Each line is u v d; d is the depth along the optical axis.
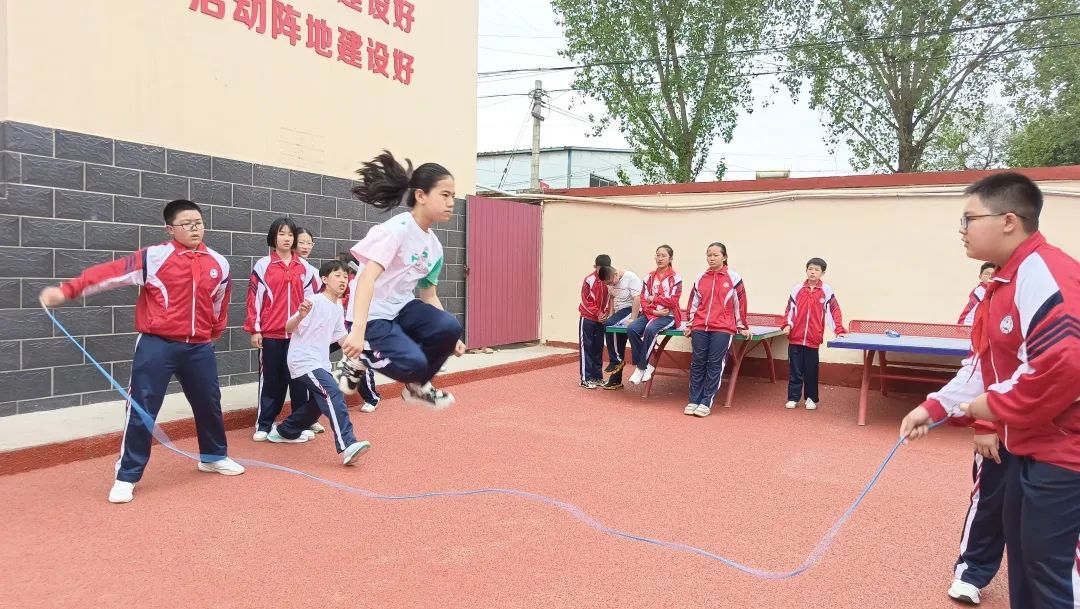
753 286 9.39
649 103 20.20
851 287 8.71
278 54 7.12
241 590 2.90
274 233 5.54
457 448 5.40
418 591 2.93
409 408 6.87
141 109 5.95
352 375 3.45
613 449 5.51
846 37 18.61
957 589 2.96
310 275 5.74
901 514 4.11
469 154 9.92
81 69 5.53
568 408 7.16
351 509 3.93
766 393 8.39
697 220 9.84
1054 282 2.17
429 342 3.49
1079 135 18.02
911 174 8.38
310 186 7.52
